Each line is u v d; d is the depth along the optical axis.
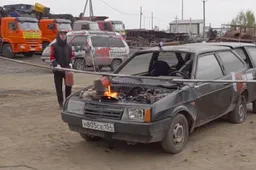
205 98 6.20
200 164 5.33
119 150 5.95
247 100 7.73
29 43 25.88
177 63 6.77
